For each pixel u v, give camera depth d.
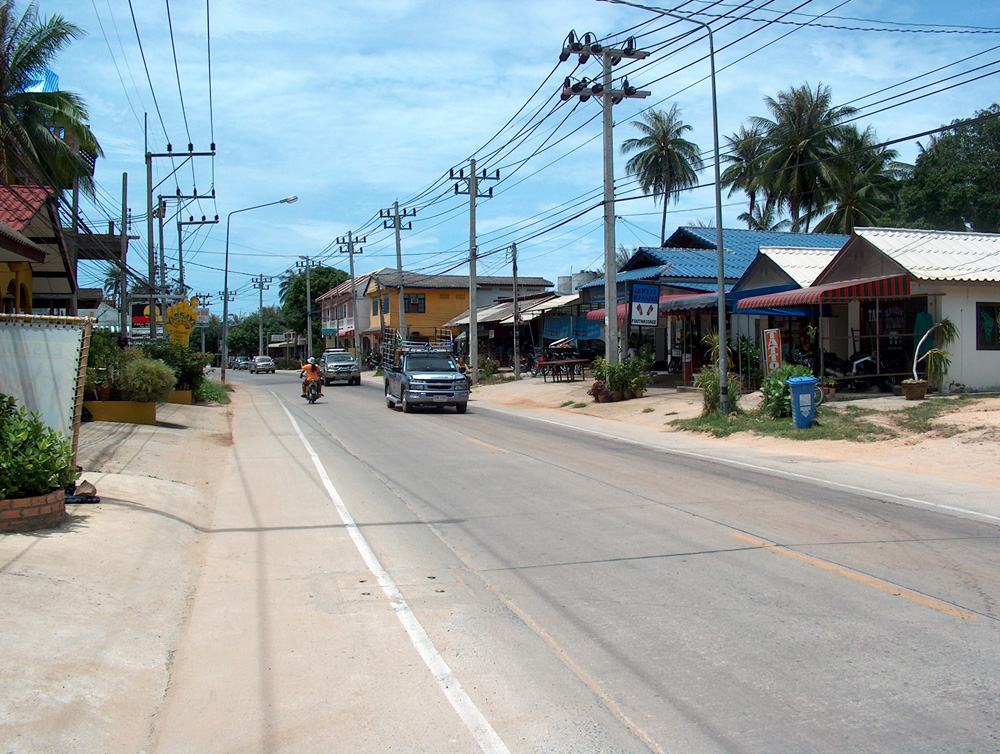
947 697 4.52
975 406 16.89
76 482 10.30
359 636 5.74
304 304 89.25
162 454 14.88
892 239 21.53
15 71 25.25
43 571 6.45
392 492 11.66
